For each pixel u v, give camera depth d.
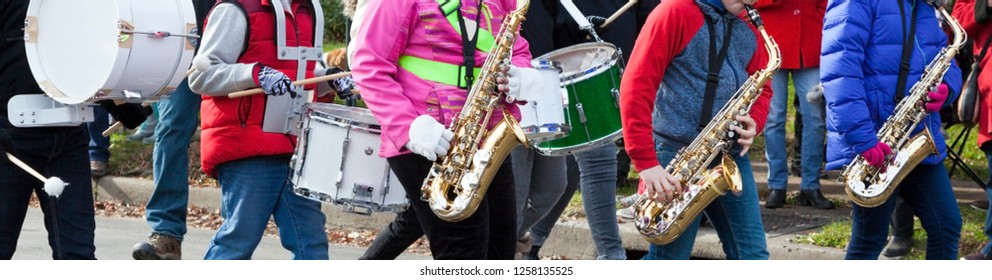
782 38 9.34
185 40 5.65
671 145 6.20
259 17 5.86
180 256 8.20
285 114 5.99
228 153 5.94
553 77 6.13
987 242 8.30
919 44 6.65
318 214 6.28
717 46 6.06
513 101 5.50
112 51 5.52
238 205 6.00
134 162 11.62
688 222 6.23
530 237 8.04
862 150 6.48
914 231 8.52
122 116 6.18
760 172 10.84
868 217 6.80
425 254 9.16
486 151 5.41
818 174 9.57
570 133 6.70
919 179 6.78
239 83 5.71
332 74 6.09
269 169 6.02
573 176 7.94
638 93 5.95
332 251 9.20
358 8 6.53
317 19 6.09
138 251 7.97
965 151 11.09
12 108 5.73
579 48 6.98
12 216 5.77
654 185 6.00
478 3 5.50
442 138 5.19
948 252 6.78
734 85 6.09
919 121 6.61
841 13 6.44
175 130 8.05
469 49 5.40
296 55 5.95
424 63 5.39
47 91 5.70
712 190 6.12
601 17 7.76
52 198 5.86
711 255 8.52
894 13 6.56
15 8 5.74
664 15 5.96
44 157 5.82
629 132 5.99
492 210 5.68
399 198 5.92
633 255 8.88
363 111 6.06
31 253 8.64
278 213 6.19
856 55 6.43
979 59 7.94
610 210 7.43
